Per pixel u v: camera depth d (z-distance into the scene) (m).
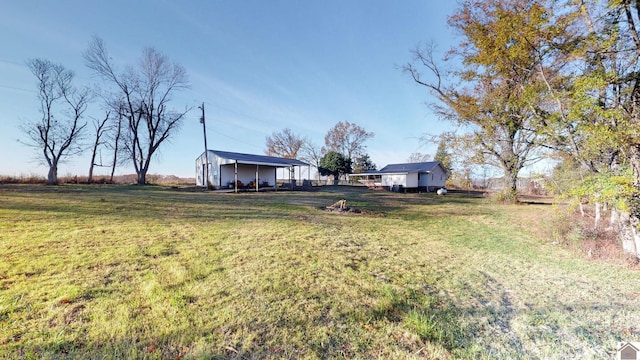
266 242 4.97
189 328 2.15
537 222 9.20
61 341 1.88
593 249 5.73
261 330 2.21
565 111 6.20
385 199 16.33
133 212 7.29
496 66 7.93
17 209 6.82
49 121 19.78
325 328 2.32
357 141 40.84
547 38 6.14
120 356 1.78
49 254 3.65
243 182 20.92
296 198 14.01
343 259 4.30
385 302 2.87
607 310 3.04
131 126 23.02
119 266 3.39
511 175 14.82
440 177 29.72
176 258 3.83
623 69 5.49
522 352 2.17
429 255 5.01
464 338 2.32
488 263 4.74
